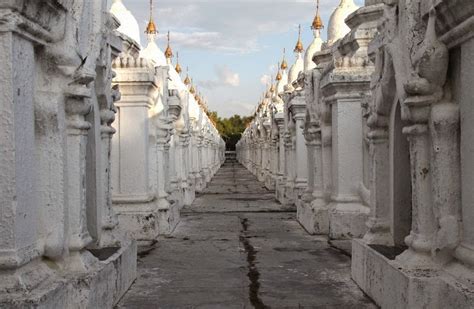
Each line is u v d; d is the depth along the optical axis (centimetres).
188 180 2191
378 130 835
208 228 1503
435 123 598
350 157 1262
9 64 485
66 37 592
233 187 3219
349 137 1259
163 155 1422
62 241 579
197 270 960
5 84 485
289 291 812
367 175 1253
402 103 667
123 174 1277
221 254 1112
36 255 530
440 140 598
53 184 579
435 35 600
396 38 709
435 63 599
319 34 2123
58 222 578
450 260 608
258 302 755
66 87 596
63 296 536
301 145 1891
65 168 597
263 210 1955
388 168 830
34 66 554
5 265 479
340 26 1605
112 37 877
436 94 615
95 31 701
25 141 512
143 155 1279
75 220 628
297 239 1302
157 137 1384
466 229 570
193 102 2719
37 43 546
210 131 4150
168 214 1359
